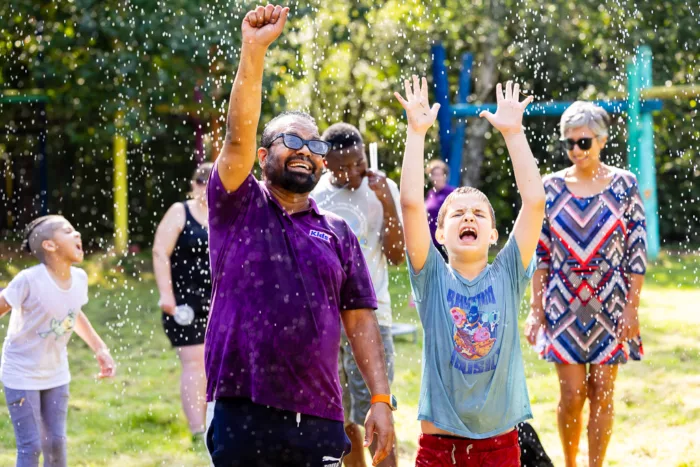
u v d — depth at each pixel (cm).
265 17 277
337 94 1725
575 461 432
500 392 341
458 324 341
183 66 1314
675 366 694
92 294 1144
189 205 508
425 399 345
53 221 409
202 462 486
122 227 1561
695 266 1335
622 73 1833
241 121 279
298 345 277
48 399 409
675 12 1819
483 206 351
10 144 1730
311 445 280
